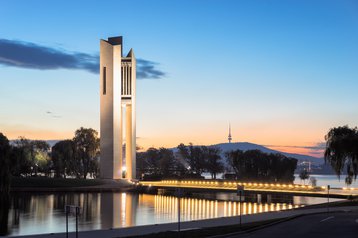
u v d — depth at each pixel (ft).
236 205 443.73
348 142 280.72
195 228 161.79
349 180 287.89
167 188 611.88
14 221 302.86
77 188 627.05
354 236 128.67
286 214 220.84
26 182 625.00
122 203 469.16
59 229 261.44
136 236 139.85
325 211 221.87
